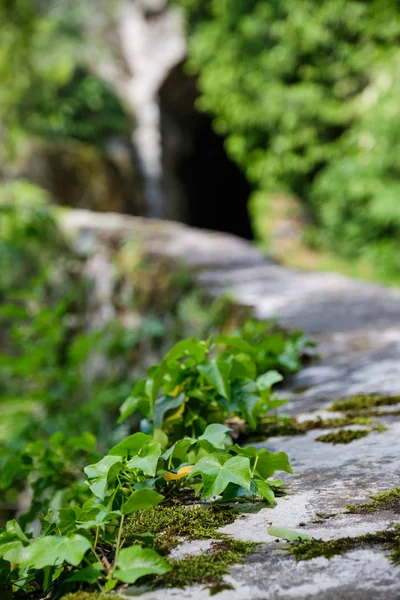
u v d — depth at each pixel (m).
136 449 1.31
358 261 9.76
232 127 11.73
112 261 7.41
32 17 13.22
